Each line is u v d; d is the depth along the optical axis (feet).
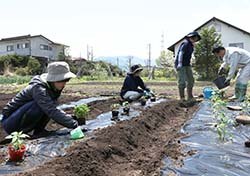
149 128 20.68
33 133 18.08
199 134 18.72
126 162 14.21
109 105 31.40
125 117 23.81
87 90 55.11
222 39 97.55
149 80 91.04
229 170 12.66
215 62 87.35
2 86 70.33
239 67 30.17
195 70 91.04
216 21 97.35
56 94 17.26
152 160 13.93
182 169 12.78
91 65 126.82
